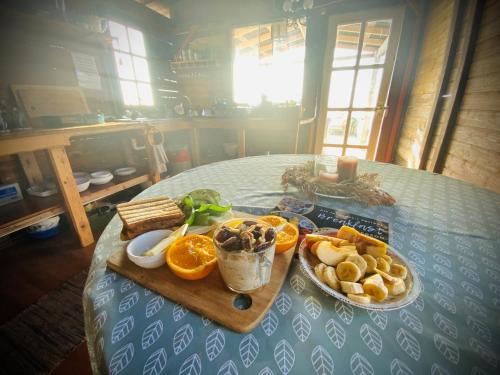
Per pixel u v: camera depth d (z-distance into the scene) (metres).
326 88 3.03
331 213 0.78
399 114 2.92
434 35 2.36
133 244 0.55
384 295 0.41
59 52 1.97
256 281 0.44
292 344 0.37
